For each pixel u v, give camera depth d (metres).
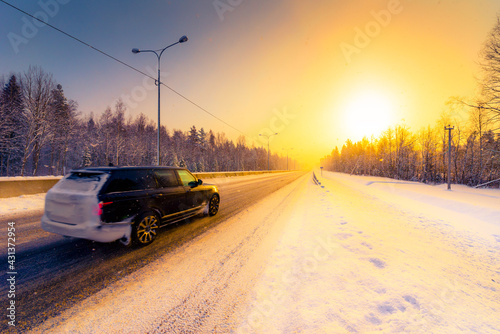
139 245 3.84
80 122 33.28
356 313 2.03
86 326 1.87
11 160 33.16
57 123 28.36
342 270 2.94
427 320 1.93
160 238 4.39
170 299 2.31
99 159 34.16
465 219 6.75
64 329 1.82
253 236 4.54
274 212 7.14
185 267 3.09
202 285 2.60
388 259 3.34
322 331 1.79
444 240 4.50
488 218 6.86
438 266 3.17
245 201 9.45
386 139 52.88
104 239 3.31
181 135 68.19
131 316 2.02
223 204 8.59
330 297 2.29
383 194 14.06
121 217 3.54
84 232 3.23
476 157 31.59
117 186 3.61
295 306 2.15
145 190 4.06
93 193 3.33
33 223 5.36
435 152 38.19
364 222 5.90
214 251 3.70
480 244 4.27
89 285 2.57
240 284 2.62
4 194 7.67
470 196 13.27
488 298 2.35
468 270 3.06
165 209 4.42
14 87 26.31
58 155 34.94
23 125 25.25
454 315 2.02
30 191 8.54
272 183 20.84
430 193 14.96
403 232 5.04
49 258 3.35
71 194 3.43
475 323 1.91
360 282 2.61
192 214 5.39
